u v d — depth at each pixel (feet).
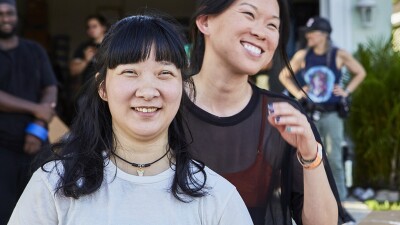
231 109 8.84
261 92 8.97
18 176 15.94
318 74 22.76
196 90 8.92
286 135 7.70
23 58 16.81
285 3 9.16
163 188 6.86
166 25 7.05
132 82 6.82
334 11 27.71
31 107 16.28
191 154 7.36
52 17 38.14
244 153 8.69
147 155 7.02
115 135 7.09
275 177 8.68
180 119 7.43
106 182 6.84
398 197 24.68
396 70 25.26
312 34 22.86
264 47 8.67
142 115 6.84
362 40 27.71
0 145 15.96
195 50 9.21
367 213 21.93
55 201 6.76
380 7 27.73
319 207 7.89
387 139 25.21
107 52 6.92
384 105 25.16
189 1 37.47
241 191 8.68
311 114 22.26
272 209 8.68
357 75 23.30
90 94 7.32
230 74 8.75
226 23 8.64
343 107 22.68
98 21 25.12
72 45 38.17
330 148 22.75
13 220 6.93
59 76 32.68
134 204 6.77
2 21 16.42
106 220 6.70
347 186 25.68
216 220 6.96
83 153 6.95
